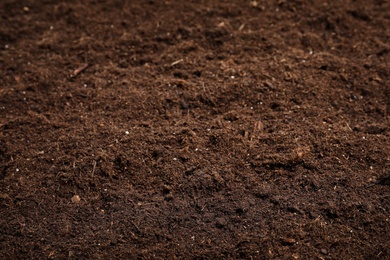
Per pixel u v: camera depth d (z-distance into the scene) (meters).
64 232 0.72
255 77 0.83
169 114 0.80
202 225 0.72
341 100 0.81
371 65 0.84
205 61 0.85
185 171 0.75
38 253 0.71
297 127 0.78
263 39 0.87
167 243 0.71
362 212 0.72
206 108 0.80
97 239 0.72
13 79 0.84
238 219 0.72
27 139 0.78
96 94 0.82
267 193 0.74
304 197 0.73
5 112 0.81
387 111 0.80
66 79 0.84
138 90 0.82
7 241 0.72
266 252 0.71
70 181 0.75
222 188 0.74
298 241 0.71
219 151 0.77
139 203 0.74
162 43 0.87
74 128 0.79
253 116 0.79
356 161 0.76
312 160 0.76
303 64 0.84
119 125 0.79
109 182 0.75
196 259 0.71
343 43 0.87
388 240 0.71
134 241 0.71
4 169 0.76
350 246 0.71
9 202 0.74
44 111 0.81
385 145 0.77
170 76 0.83
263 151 0.76
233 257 0.71
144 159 0.76
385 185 0.74
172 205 0.73
